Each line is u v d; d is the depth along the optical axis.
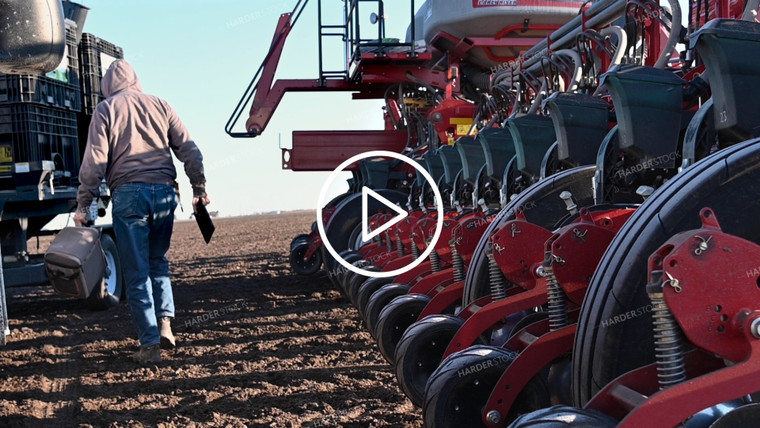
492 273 3.33
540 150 4.91
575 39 6.39
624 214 2.96
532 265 3.13
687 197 2.16
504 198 5.26
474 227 4.02
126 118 4.89
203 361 5.02
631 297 2.18
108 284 7.90
